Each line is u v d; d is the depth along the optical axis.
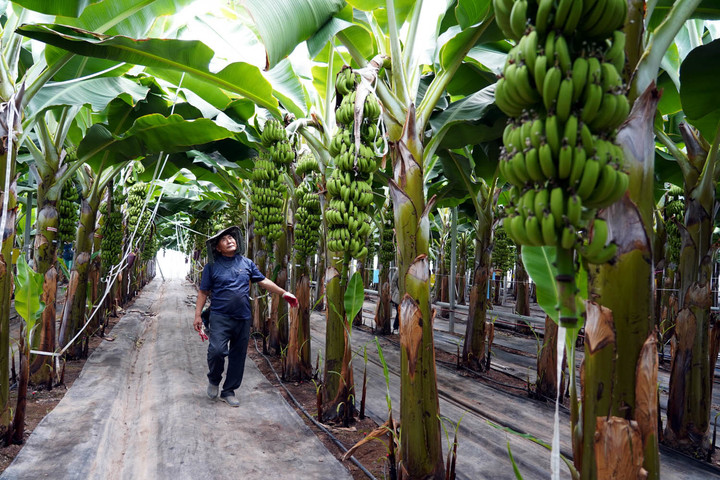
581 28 1.21
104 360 5.63
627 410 1.35
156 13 3.65
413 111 2.51
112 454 3.35
